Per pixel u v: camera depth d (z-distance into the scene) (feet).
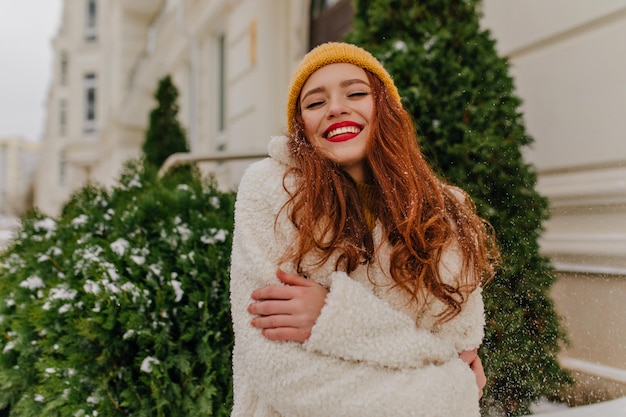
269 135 15.84
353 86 3.22
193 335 4.65
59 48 66.85
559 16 7.02
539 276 5.14
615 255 5.81
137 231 5.53
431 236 3.09
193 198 6.00
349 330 2.63
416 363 2.67
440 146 5.28
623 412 4.00
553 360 4.93
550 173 7.16
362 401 2.51
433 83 5.53
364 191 3.37
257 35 16.35
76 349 4.62
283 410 2.64
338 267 2.96
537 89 7.41
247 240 3.02
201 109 23.85
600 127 6.47
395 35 6.03
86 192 6.84
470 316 3.11
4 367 5.84
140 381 4.61
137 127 41.47
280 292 2.79
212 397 4.64
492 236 4.28
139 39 45.57
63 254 5.76
